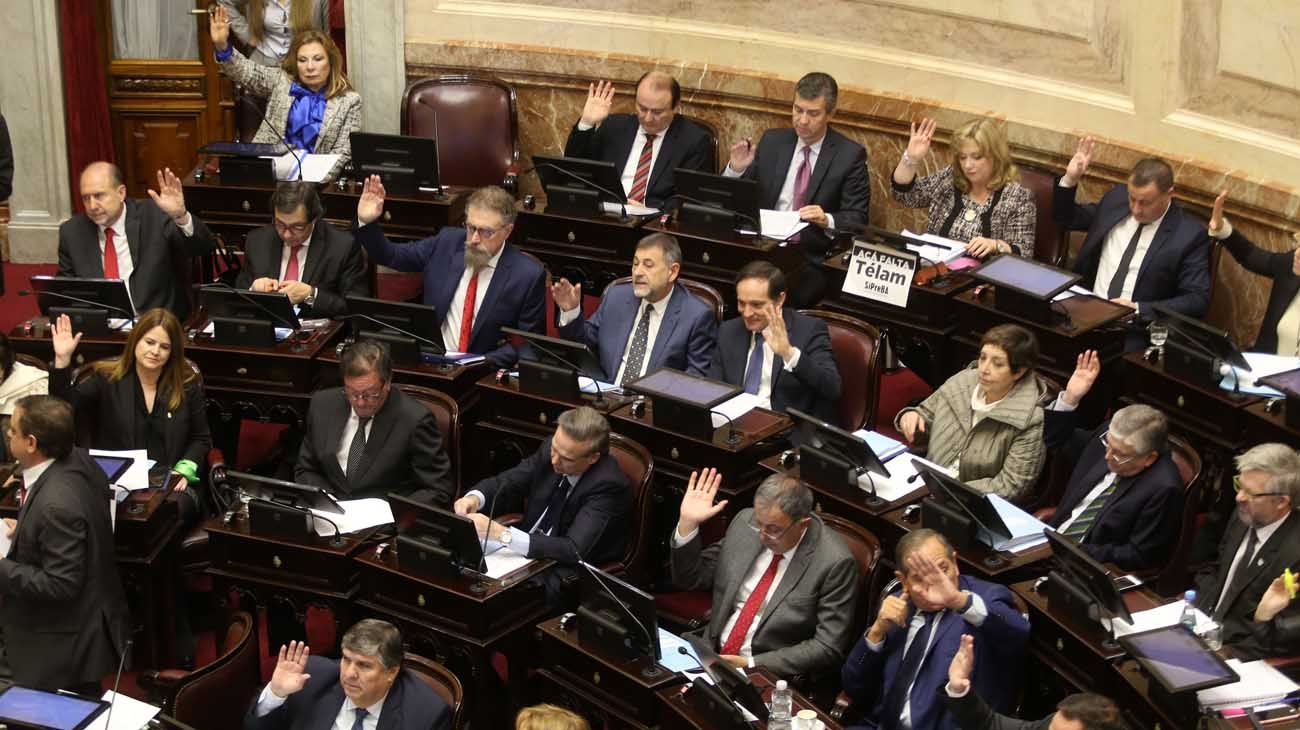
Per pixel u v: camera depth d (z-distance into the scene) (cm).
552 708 916
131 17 1900
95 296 1402
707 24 1873
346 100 1761
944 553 1033
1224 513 1244
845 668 1080
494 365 1427
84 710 998
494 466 1375
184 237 1552
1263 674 979
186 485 1263
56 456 1128
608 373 1432
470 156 1861
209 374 1412
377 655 985
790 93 1814
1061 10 1608
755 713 1002
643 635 1043
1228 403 1227
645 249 1396
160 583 1214
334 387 1366
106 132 1919
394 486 1280
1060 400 1244
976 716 973
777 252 1538
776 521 1103
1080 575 1022
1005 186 1540
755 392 1371
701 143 1733
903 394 1603
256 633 1055
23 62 1859
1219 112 1498
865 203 1648
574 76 1912
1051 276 1373
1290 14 1404
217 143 1680
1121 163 1570
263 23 1884
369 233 1532
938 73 1725
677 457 1273
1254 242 1466
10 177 1598
